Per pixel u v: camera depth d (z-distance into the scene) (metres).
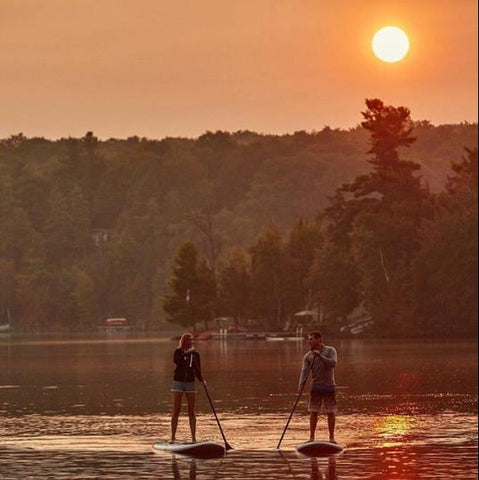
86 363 191.38
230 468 57.47
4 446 65.81
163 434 72.00
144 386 122.38
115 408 92.31
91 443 67.19
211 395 105.88
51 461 59.78
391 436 69.69
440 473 55.44
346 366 161.88
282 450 63.97
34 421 80.94
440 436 69.50
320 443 62.78
